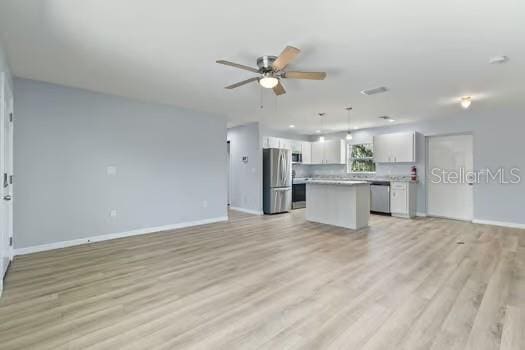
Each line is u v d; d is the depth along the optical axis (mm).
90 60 3023
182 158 5289
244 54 2846
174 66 3189
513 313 2145
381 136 7059
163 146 5012
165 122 5027
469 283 2699
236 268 3121
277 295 2467
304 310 2209
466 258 3441
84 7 2033
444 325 1991
